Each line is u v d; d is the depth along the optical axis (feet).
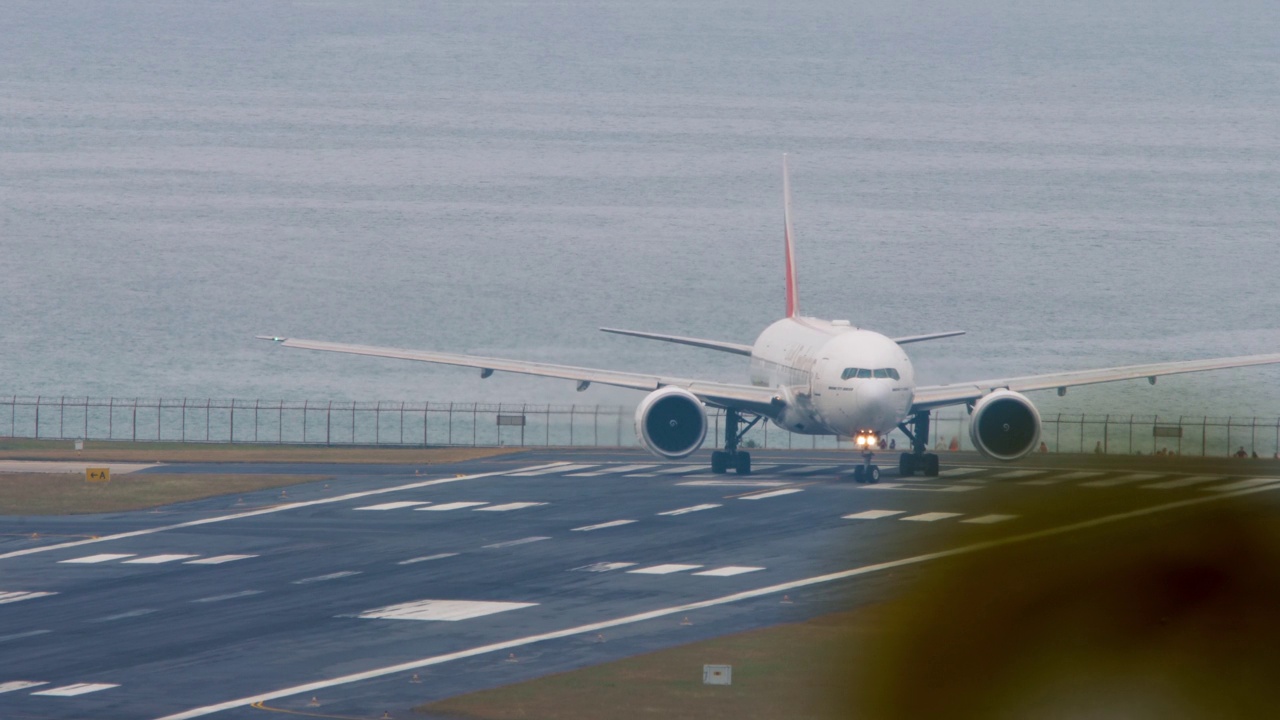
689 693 451.94
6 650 512.22
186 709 435.94
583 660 492.54
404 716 428.15
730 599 582.35
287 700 444.96
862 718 426.92
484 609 570.05
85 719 425.28
